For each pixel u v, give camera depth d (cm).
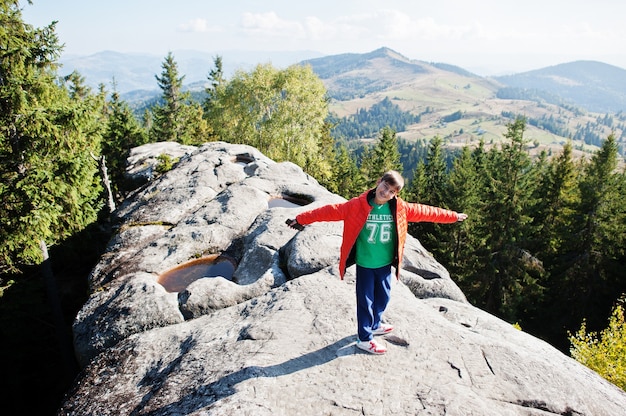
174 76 5300
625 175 3309
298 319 578
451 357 503
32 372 1570
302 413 421
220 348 553
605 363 1240
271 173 1420
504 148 2809
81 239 1811
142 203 1313
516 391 460
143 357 605
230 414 416
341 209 464
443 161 5294
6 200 1299
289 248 834
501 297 2775
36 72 1308
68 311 1820
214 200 1193
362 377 468
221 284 749
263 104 3912
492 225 2858
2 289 1421
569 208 3119
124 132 4194
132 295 758
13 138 1309
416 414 420
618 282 2742
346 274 692
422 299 762
